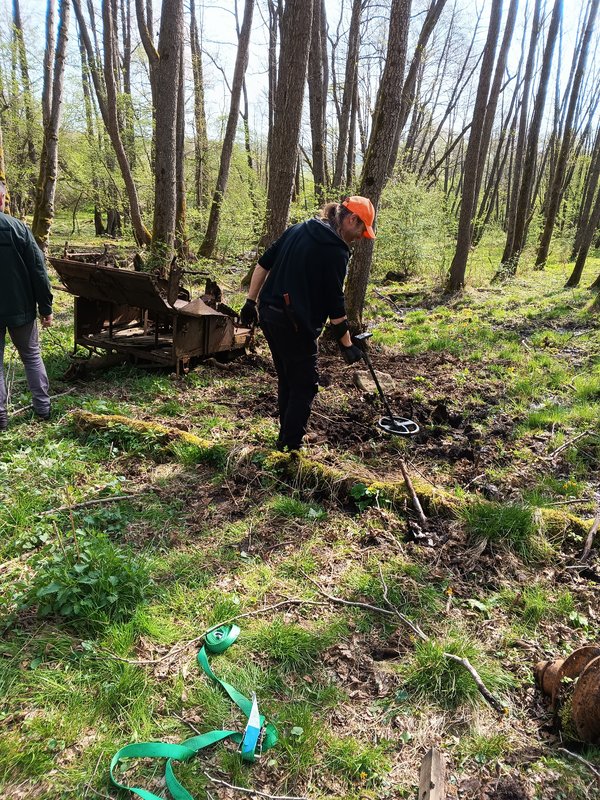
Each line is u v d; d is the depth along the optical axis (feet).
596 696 6.53
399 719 7.13
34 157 55.62
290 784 6.31
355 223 11.59
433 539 10.73
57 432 14.33
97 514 10.85
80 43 57.57
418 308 38.86
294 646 8.05
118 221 71.61
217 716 7.01
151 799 5.91
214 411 16.58
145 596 8.90
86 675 7.39
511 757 6.70
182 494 11.95
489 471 13.78
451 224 56.03
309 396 12.82
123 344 19.79
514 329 30.42
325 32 56.34
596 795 6.29
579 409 17.79
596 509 12.19
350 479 12.00
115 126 40.24
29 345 14.46
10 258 13.33
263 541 10.53
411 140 75.41
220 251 50.44
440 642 8.28
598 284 39.91
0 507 10.75
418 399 18.63
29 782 6.11
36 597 8.48
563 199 83.46
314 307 11.85
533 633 8.68
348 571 9.82
